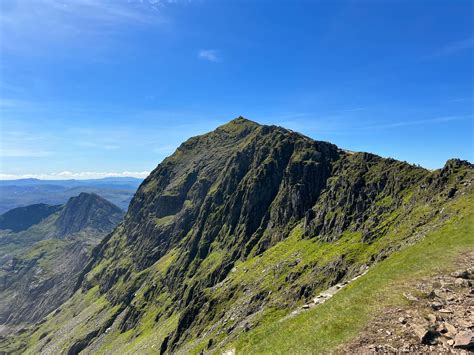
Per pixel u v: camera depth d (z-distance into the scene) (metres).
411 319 28.17
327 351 27.70
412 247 61.41
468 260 38.47
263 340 39.25
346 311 33.62
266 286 145.88
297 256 153.25
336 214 157.25
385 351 25.08
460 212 73.50
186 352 144.00
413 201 115.44
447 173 107.69
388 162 158.38
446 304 29.39
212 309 166.38
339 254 119.62
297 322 39.59
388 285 36.88
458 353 23.08
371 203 144.25
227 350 45.72
